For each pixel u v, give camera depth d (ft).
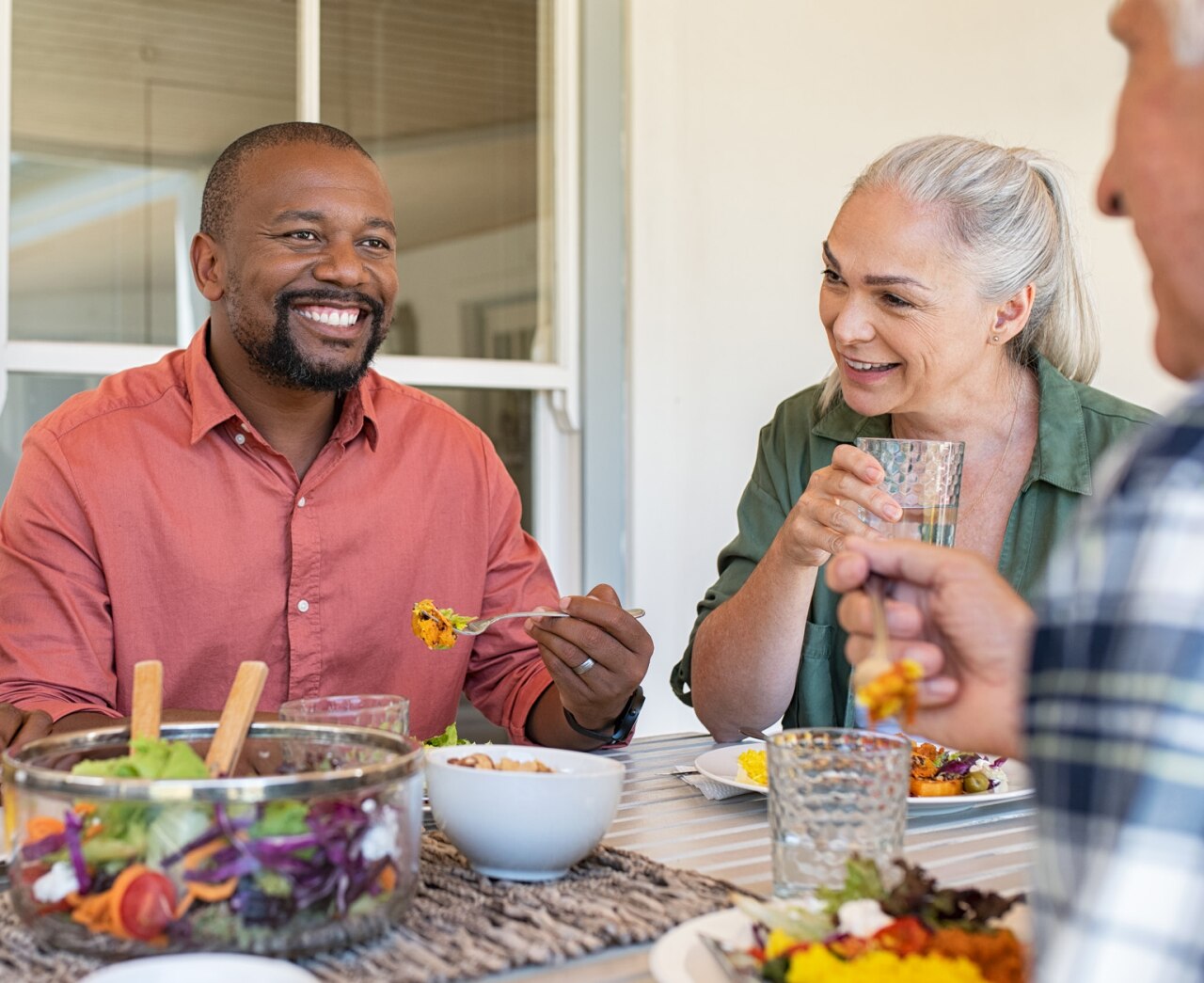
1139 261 11.98
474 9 8.82
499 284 9.04
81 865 2.54
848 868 2.67
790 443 6.23
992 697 2.78
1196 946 1.43
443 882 3.08
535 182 9.17
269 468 5.71
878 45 10.44
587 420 9.36
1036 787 1.62
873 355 5.32
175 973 2.26
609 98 9.36
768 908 2.56
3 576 5.35
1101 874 1.48
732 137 9.86
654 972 2.44
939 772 4.05
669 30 9.54
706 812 3.90
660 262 9.60
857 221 5.19
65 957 2.57
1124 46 2.02
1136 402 12.10
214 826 2.51
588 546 9.39
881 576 2.89
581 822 3.06
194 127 7.88
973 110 10.96
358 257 5.51
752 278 10.01
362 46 8.39
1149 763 1.47
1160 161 1.89
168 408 5.69
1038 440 5.56
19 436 7.48
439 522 6.05
